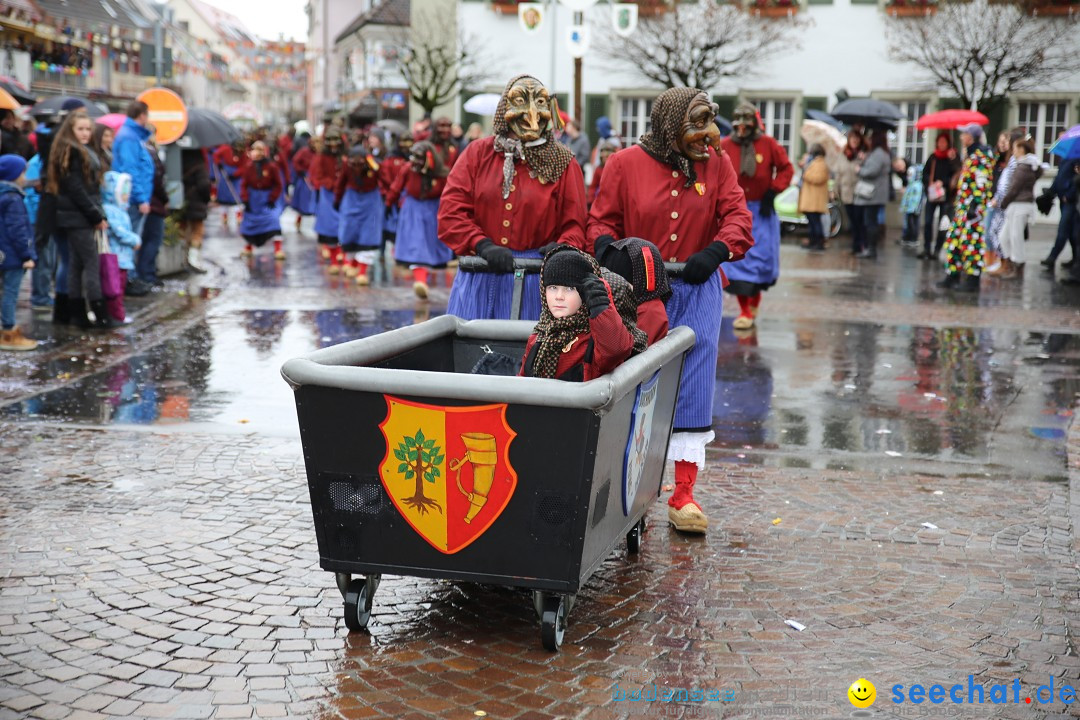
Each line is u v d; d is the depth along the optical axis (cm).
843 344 1073
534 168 556
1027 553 510
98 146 1098
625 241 473
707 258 510
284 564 480
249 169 1753
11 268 945
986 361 991
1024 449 699
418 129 1912
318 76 7262
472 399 373
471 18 3167
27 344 962
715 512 565
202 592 448
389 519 395
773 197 1108
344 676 379
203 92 6781
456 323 505
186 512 545
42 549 492
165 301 1284
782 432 736
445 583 466
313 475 398
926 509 574
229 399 796
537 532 382
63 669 380
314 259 1822
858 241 1966
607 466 392
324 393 388
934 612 440
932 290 1484
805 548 513
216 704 358
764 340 1094
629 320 439
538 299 562
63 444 665
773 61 3027
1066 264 1805
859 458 675
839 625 427
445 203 565
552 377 432
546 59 3155
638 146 538
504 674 382
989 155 1461
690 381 517
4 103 1268
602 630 419
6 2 2609
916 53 2936
